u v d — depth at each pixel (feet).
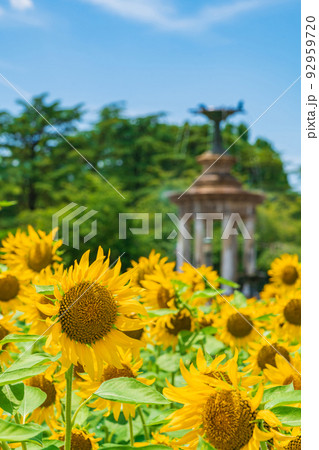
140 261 8.34
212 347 8.21
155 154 68.54
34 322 6.41
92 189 44.39
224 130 32.83
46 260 8.47
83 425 5.74
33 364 3.86
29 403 4.49
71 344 3.96
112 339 4.06
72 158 62.85
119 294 4.19
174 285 7.86
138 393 3.80
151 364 8.34
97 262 4.17
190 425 3.83
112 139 69.46
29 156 63.98
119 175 62.75
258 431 3.68
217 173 24.91
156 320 7.75
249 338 8.33
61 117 65.31
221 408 3.74
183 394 3.85
